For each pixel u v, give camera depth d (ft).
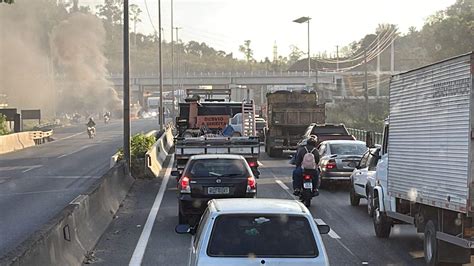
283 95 136.26
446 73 35.91
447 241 35.73
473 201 32.86
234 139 75.56
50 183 86.43
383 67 406.82
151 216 57.62
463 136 33.68
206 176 51.29
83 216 43.57
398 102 43.52
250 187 51.31
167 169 102.22
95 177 93.20
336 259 40.65
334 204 65.87
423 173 38.83
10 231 50.98
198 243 24.75
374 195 49.55
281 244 23.71
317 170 63.16
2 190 79.30
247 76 407.03
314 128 111.24
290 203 26.17
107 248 43.73
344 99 314.76
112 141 186.70
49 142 193.16
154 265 38.63
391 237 48.47
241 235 23.86
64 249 35.27
